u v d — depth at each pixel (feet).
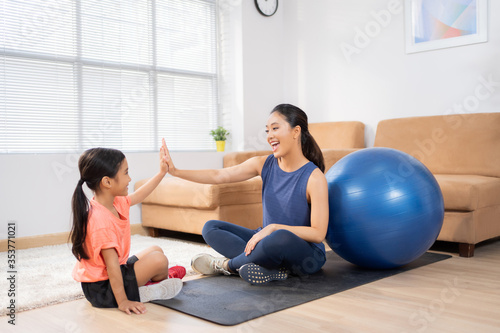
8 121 11.10
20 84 11.34
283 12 16.26
